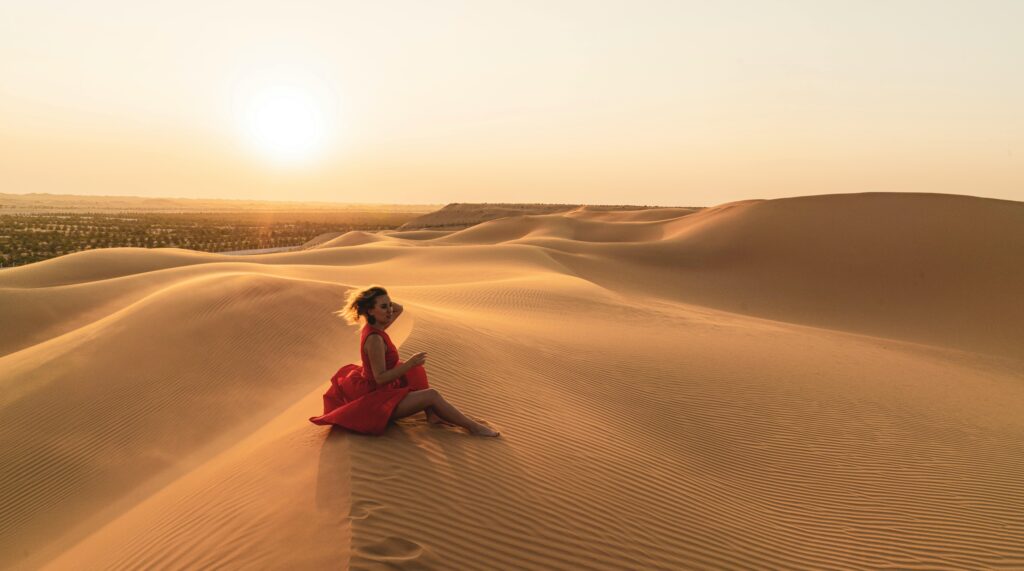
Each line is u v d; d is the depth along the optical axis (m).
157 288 28.09
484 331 12.45
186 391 11.49
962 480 8.33
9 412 10.76
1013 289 32.78
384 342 5.92
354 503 4.54
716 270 44.25
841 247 42.28
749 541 6.02
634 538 5.36
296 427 6.66
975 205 43.94
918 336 29.11
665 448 8.20
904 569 5.95
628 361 12.47
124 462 9.46
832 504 7.45
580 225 79.69
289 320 14.36
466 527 4.67
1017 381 17.02
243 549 4.22
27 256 68.81
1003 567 6.10
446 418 6.32
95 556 5.72
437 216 180.12
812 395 11.76
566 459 6.58
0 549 7.44
